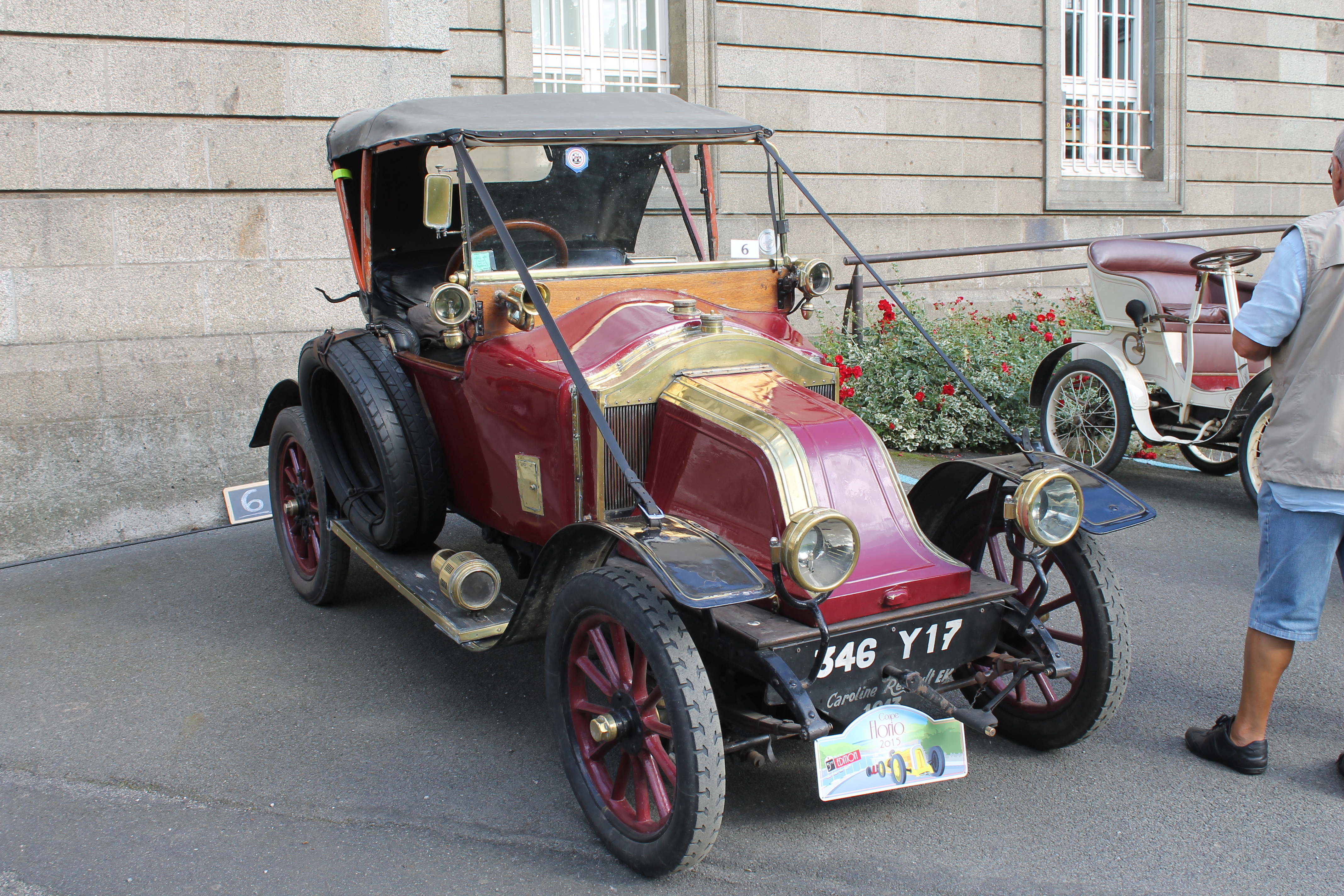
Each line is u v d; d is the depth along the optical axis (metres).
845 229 10.25
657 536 2.59
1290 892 2.60
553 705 2.97
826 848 2.82
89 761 3.39
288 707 3.77
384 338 4.13
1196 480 6.82
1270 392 5.68
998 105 10.94
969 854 2.78
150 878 2.75
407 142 3.60
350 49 6.54
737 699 2.91
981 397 3.46
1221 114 12.55
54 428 5.80
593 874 2.73
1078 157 12.07
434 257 4.69
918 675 2.86
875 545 2.78
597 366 3.16
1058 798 3.06
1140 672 3.90
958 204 10.86
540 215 3.91
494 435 3.49
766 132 3.86
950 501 3.40
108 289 6.02
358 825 2.98
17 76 5.68
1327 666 3.94
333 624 4.61
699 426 2.97
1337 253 2.81
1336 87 13.31
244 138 6.30
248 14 6.21
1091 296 10.96
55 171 5.81
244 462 6.39
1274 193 13.11
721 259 4.27
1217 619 4.41
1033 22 10.99
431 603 3.38
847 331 8.42
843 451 2.85
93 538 5.95
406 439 3.80
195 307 6.28
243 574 5.35
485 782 3.22
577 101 4.07
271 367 6.42
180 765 3.35
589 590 2.73
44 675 4.09
